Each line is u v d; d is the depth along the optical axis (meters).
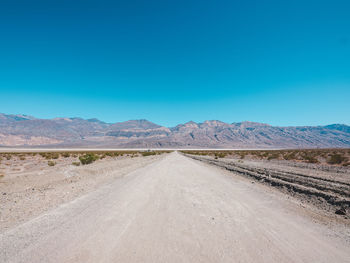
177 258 3.29
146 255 3.38
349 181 9.79
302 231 4.50
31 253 3.40
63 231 4.29
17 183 10.28
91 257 3.30
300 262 3.23
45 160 31.08
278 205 6.57
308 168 16.41
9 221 4.88
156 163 24.78
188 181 11.14
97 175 13.18
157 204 6.48
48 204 6.33
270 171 14.06
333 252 3.58
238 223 4.90
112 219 5.04
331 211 6.05
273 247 3.71
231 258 3.31
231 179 12.13
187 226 4.67
